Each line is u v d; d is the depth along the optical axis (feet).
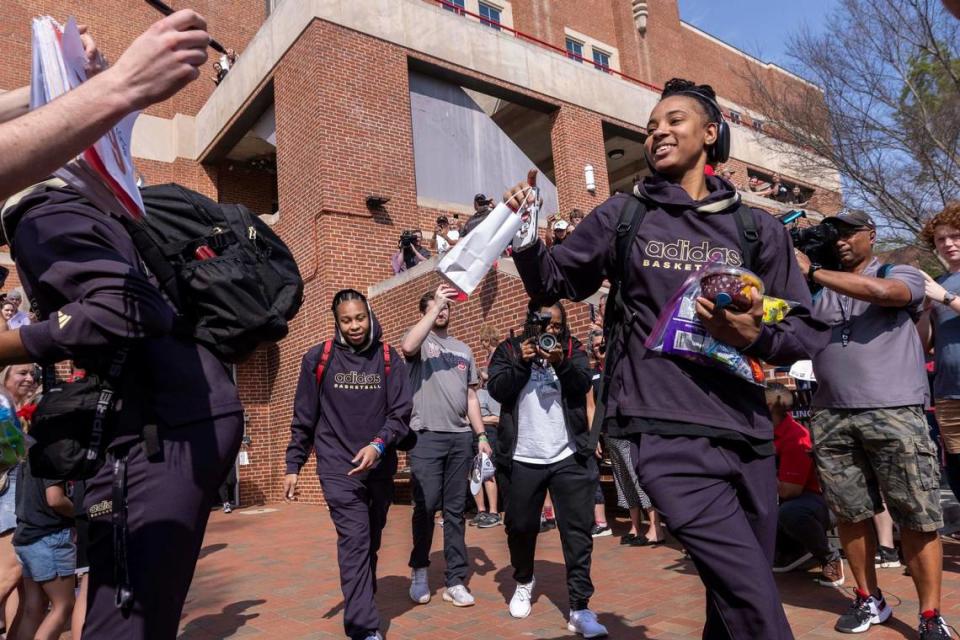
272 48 42.47
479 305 30.53
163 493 5.53
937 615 10.79
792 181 65.92
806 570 16.48
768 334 6.24
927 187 41.98
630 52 74.28
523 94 47.39
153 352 5.77
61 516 12.02
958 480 14.26
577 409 12.92
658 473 6.40
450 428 15.90
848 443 11.74
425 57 42.63
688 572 16.75
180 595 5.64
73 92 3.87
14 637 13.05
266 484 40.83
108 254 5.28
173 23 4.08
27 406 12.53
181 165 50.78
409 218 39.93
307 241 38.34
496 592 15.89
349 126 38.58
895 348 11.40
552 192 48.67
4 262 36.09
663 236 6.91
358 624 11.99
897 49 41.32
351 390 13.30
